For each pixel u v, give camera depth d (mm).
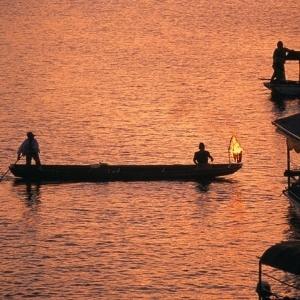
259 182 176125
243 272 137375
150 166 177250
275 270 137375
